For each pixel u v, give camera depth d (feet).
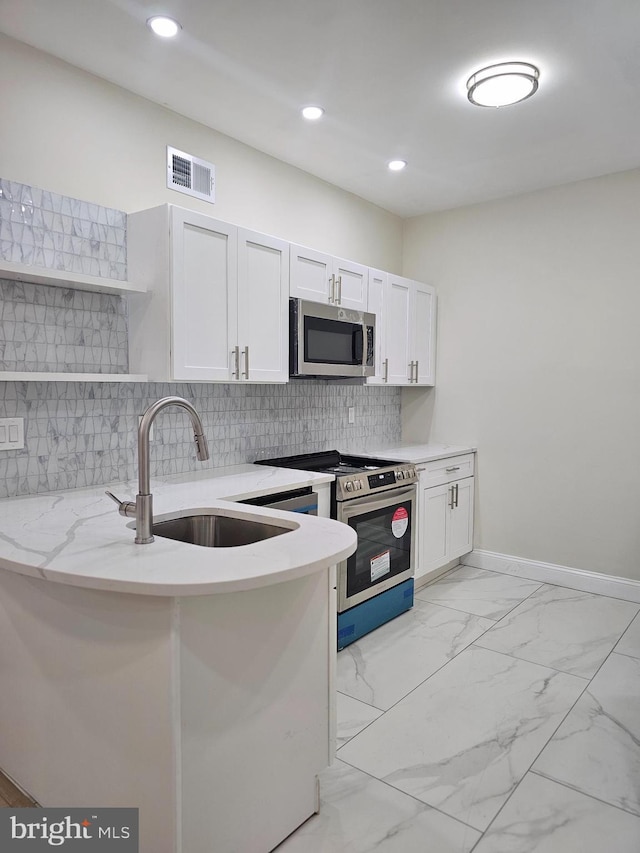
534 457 12.73
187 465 9.47
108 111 8.11
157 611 4.48
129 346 8.39
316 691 5.74
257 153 10.40
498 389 13.17
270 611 5.15
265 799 5.25
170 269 7.76
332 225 12.16
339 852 5.32
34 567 4.65
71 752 5.18
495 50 7.34
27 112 7.23
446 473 12.46
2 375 6.40
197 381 8.17
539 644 9.56
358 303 11.35
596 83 8.11
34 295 7.40
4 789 5.87
